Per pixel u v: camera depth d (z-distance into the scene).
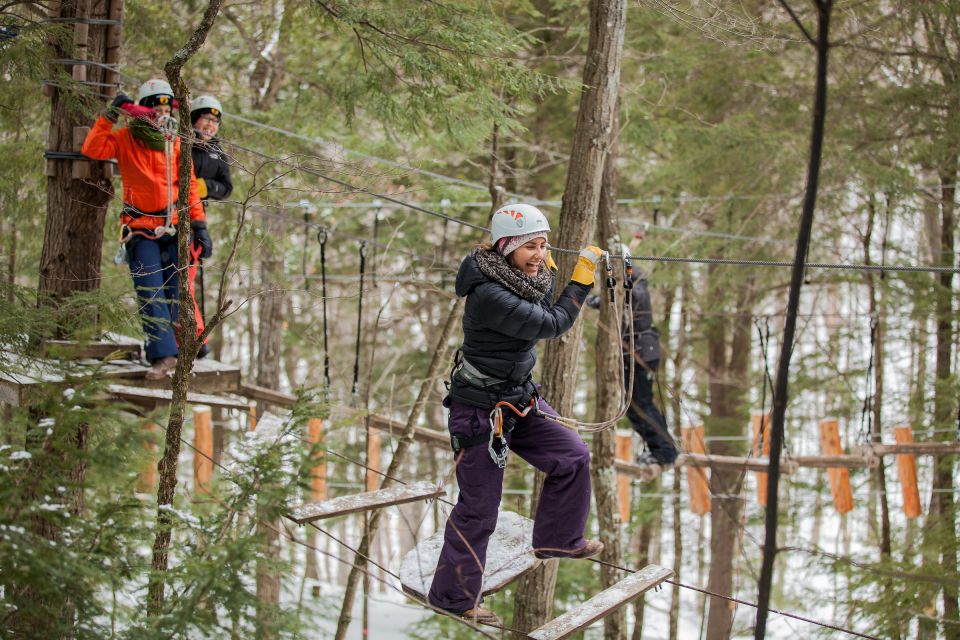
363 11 6.92
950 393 10.48
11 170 8.43
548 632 4.59
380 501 4.99
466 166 14.56
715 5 6.40
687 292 13.82
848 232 12.14
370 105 8.51
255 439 4.98
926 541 8.68
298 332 15.26
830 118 10.88
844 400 14.12
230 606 4.14
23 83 6.62
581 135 6.61
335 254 17.66
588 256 4.67
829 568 9.30
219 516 4.57
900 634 7.99
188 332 5.01
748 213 12.04
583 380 16.67
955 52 10.13
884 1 9.82
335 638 7.98
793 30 10.14
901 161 11.01
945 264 11.17
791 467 8.77
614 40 6.56
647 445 8.44
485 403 4.57
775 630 12.94
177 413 4.94
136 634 4.12
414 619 14.11
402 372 15.49
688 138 12.24
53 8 6.46
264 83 12.38
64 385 4.53
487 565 4.98
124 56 9.77
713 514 13.12
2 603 4.12
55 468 4.36
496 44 7.05
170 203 6.25
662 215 13.94
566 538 4.80
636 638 10.74
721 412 15.07
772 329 16.39
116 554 4.32
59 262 6.60
